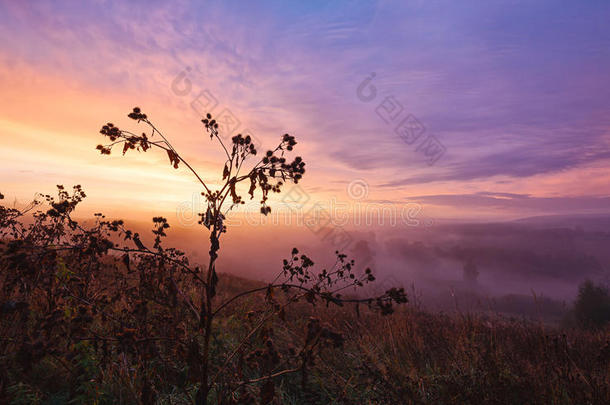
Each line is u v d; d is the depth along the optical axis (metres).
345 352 3.90
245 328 3.69
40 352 1.82
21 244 1.77
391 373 3.23
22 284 2.31
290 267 2.25
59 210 2.42
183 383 2.68
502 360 3.59
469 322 5.25
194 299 3.27
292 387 3.04
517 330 5.18
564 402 2.86
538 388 2.95
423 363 3.92
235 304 4.93
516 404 2.78
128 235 2.00
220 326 3.85
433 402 2.89
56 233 2.83
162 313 2.96
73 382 2.30
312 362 1.94
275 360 2.10
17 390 2.02
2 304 1.85
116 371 2.48
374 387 3.05
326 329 1.88
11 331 2.27
